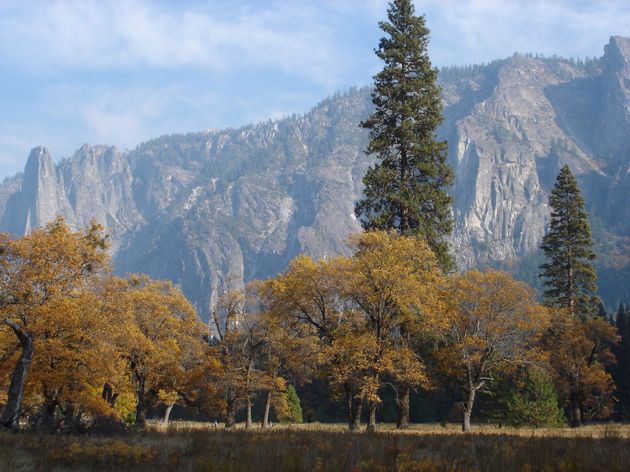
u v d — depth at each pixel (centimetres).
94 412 3222
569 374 5600
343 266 3600
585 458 1254
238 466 1230
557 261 5962
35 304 2850
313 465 1239
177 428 2734
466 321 4019
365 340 3341
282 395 5688
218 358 5284
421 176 4203
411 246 3531
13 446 1638
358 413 3634
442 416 7700
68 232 3119
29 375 3047
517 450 1454
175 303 5091
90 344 3125
